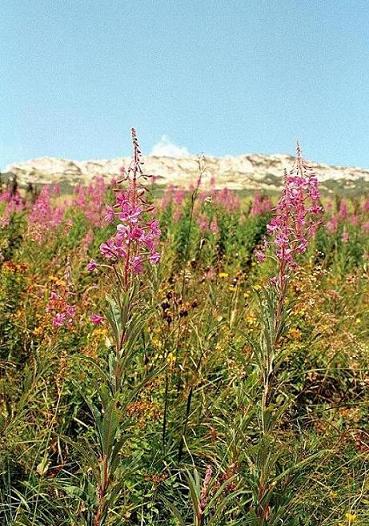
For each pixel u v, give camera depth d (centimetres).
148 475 441
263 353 450
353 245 1590
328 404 592
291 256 466
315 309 678
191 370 548
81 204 1557
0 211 1479
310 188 471
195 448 482
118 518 399
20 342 615
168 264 959
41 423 501
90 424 533
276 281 470
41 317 618
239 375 534
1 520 414
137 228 367
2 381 532
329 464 496
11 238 1139
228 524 376
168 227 1559
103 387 355
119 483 357
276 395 552
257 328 648
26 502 407
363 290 893
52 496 443
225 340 611
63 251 1149
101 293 706
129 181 371
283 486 402
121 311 367
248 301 749
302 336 638
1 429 467
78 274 844
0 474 451
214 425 499
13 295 654
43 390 529
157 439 477
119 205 371
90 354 538
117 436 360
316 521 446
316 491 456
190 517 439
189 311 647
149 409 491
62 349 570
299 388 581
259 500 372
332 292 780
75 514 397
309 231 477
